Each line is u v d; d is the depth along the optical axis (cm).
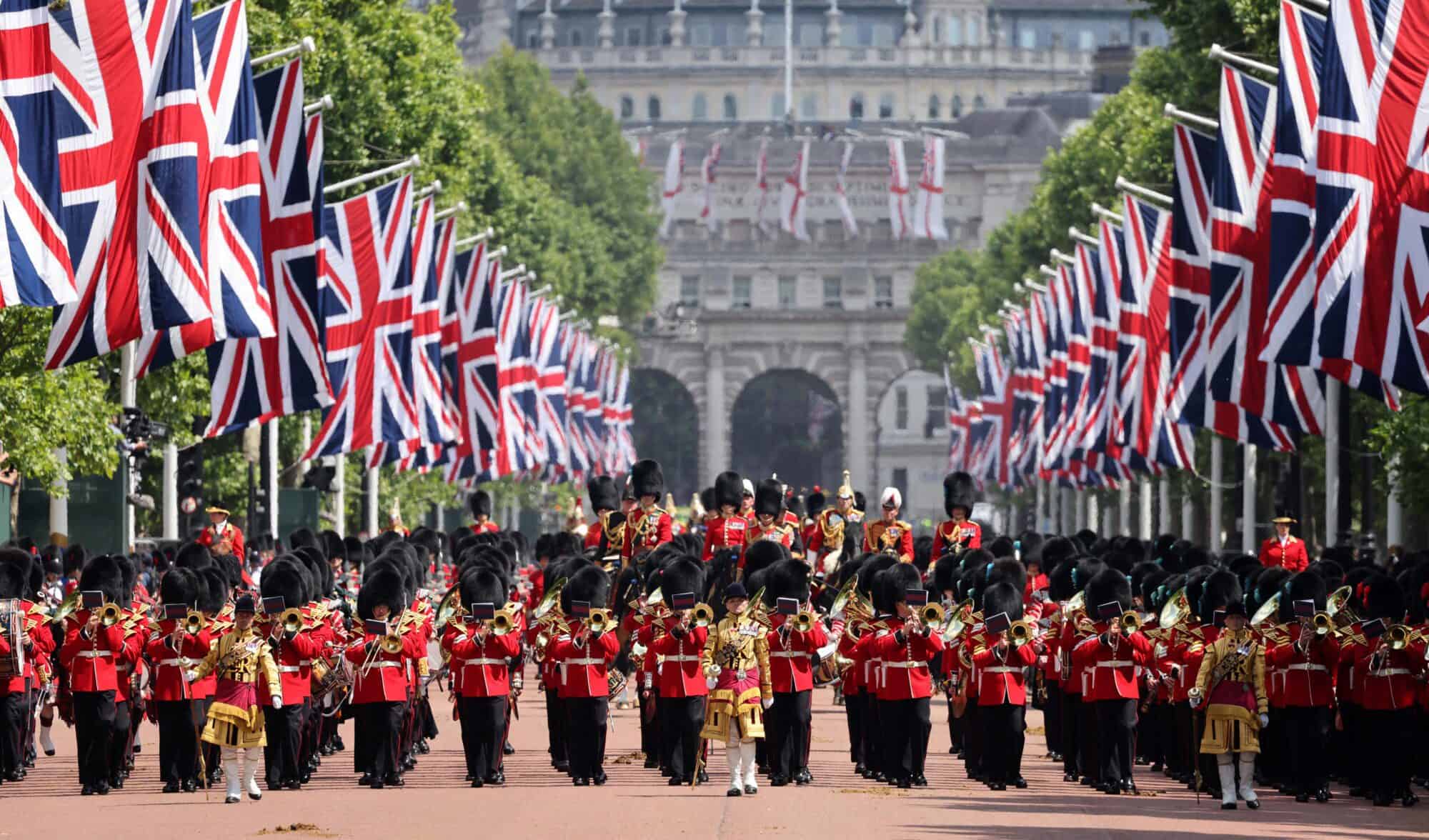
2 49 11681
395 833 9119
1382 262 13662
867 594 11612
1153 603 12581
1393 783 10744
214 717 10406
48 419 16800
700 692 11319
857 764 12181
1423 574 11638
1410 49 13675
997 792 11081
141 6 13538
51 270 11794
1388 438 19912
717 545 13288
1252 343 17425
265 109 17025
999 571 11756
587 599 11438
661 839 8912
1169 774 12156
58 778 11881
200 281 13638
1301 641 10869
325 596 13288
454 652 11419
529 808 10150
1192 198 19250
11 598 11381
